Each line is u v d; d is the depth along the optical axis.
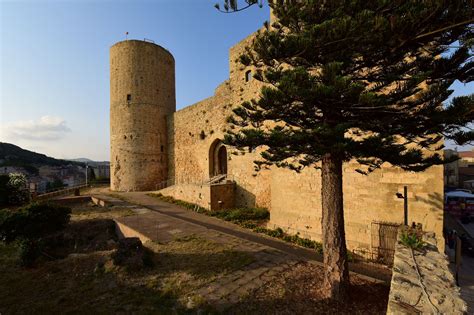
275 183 11.09
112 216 12.42
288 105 4.09
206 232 8.94
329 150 3.52
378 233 7.74
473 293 5.89
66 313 4.35
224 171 20.70
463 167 31.70
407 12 2.93
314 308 4.12
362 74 4.52
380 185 7.86
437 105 3.52
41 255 7.68
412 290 2.65
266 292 4.66
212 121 19.77
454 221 14.45
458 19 2.78
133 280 5.41
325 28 3.01
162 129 25.73
